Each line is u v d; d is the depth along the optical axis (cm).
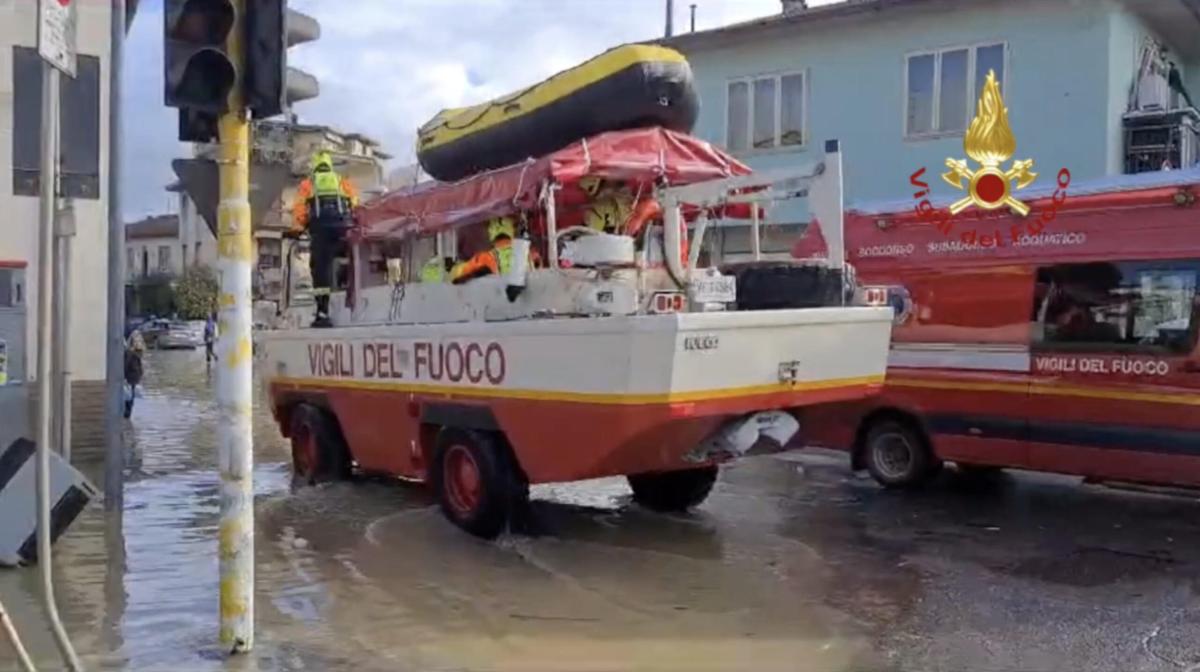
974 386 1019
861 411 1105
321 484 1082
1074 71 1759
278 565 770
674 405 698
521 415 797
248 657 566
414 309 938
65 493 784
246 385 570
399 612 657
